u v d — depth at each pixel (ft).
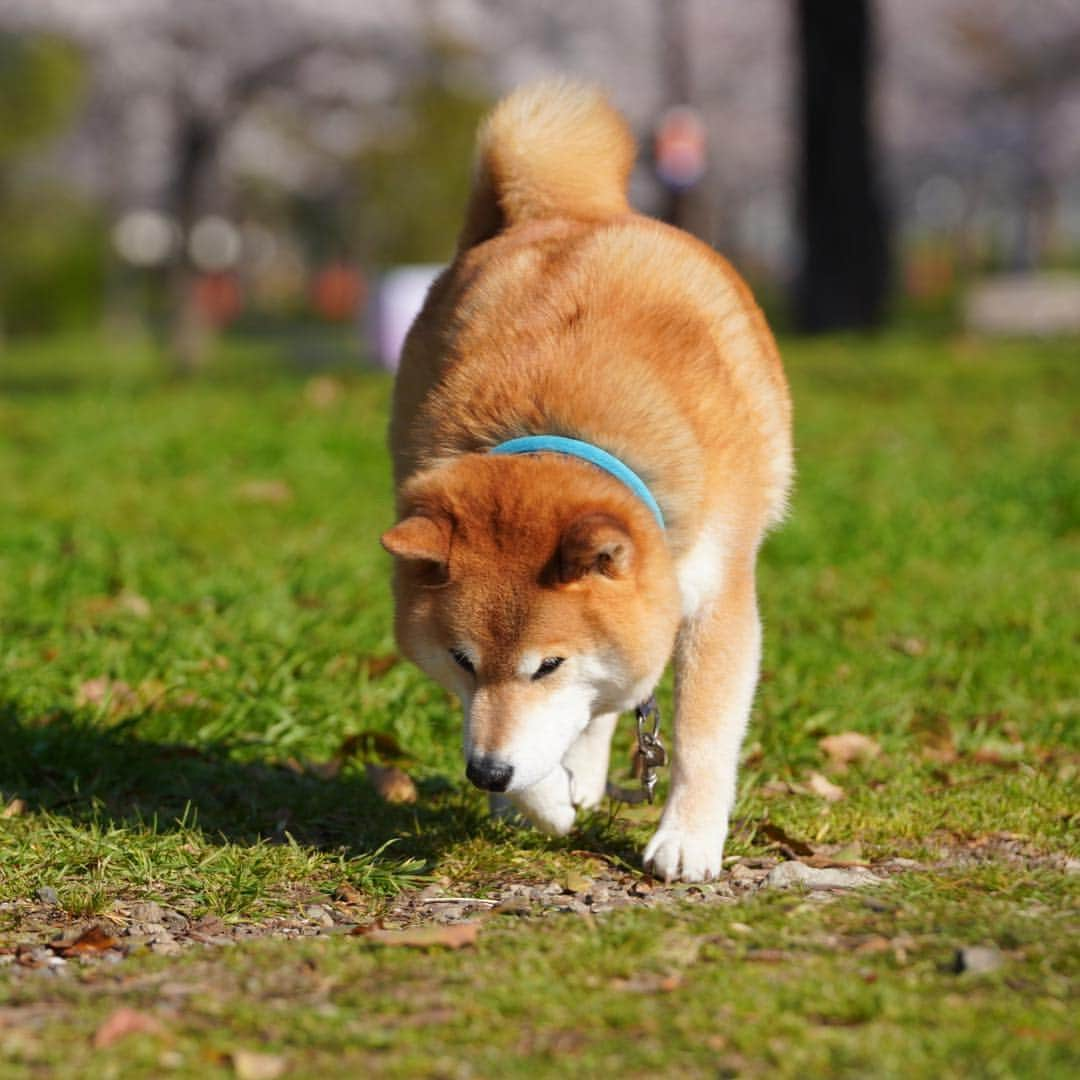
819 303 103.09
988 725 29.43
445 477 20.51
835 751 27.68
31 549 40.01
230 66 123.95
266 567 38.24
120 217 199.00
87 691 29.04
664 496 21.08
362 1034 15.25
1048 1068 14.34
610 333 21.84
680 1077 14.43
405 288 115.65
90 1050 15.01
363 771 26.71
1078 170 237.04
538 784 22.18
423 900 20.66
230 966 17.49
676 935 18.12
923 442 56.49
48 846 22.03
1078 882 20.29
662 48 157.58
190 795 24.84
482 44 151.64
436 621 20.33
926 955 17.43
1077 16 190.29
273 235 288.10
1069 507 45.03
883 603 36.01
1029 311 139.13
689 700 21.89
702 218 132.77
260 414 62.69
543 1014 15.81
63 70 149.07
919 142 221.87
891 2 190.29
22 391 93.97
